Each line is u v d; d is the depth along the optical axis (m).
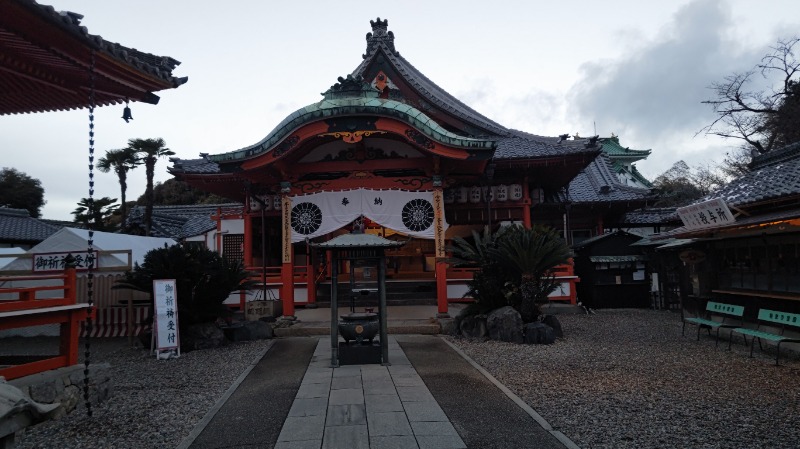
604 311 18.58
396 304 18.03
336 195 15.11
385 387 8.42
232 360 10.96
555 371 9.48
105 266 15.68
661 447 5.75
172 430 6.70
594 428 6.40
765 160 14.50
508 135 19.73
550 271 13.75
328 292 19.27
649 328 14.57
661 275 19.00
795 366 9.58
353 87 14.37
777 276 11.27
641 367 9.74
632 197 21.12
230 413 7.23
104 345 13.82
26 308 7.65
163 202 50.41
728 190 13.23
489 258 13.33
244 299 17.94
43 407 3.03
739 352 11.05
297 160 15.22
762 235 11.37
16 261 15.97
